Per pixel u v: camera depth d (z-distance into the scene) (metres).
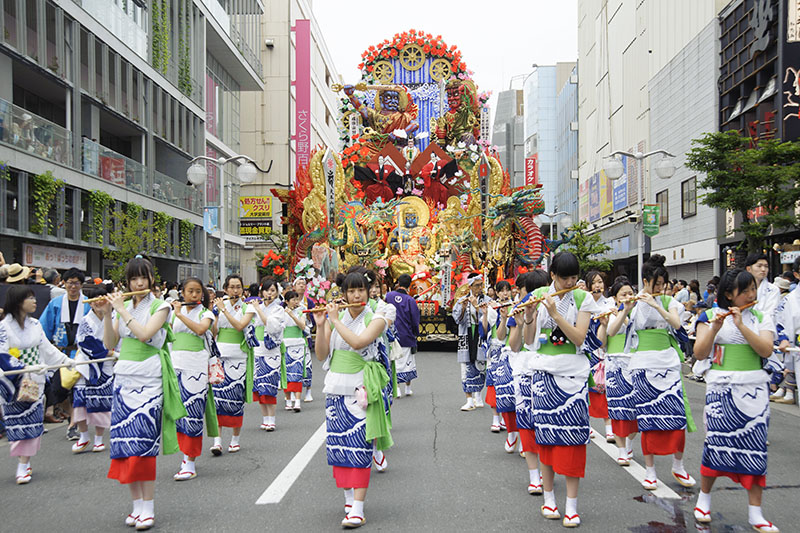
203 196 31.86
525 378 5.88
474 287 9.52
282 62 44.50
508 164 88.06
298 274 10.19
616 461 7.00
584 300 5.13
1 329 6.52
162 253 25.47
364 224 19.97
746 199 14.28
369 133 22.22
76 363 6.82
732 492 5.84
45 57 18.56
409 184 21.61
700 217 27.02
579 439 4.98
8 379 6.33
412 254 19.88
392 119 22.14
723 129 25.47
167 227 27.03
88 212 20.75
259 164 43.91
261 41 44.38
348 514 4.99
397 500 5.64
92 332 7.58
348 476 5.05
